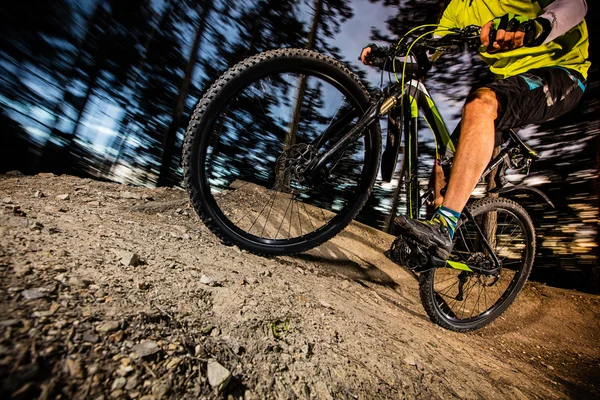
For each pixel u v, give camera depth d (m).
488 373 1.62
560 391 1.84
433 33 1.63
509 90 1.38
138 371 0.69
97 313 0.78
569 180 6.25
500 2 1.64
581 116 6.05
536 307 3.49
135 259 1.15
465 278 2.16
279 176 1.53
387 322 1.70
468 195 1.37
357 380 1.07
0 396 0.52
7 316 0.65
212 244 1.79
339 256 2.87
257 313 1.15
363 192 1.74
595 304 3.69
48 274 0.85
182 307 1.00
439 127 1.67
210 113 1.39
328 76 1.53
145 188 2.78
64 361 0.63
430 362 1.43
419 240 1.31
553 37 1.24
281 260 2.12
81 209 1.84
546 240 6.30
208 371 0.79
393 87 1.59
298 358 1.04
